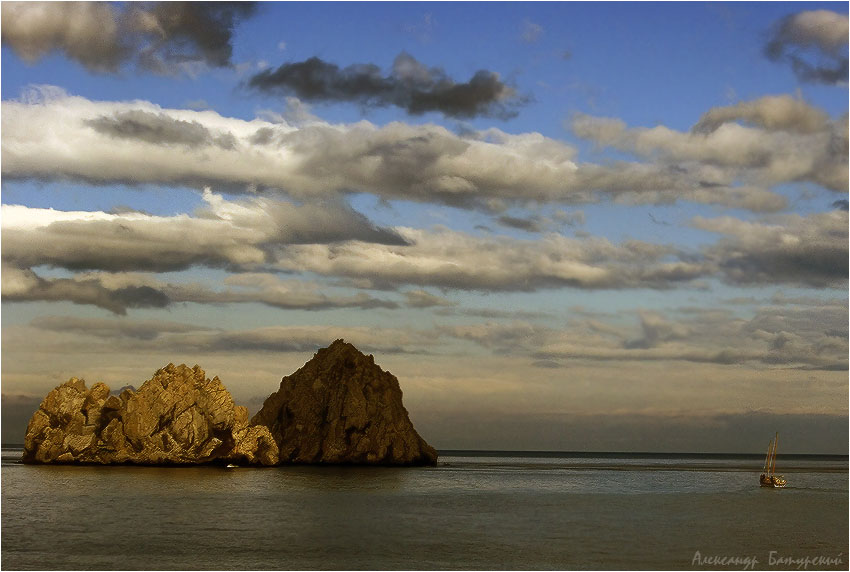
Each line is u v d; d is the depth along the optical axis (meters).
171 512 112.25
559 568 78.50
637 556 85.25
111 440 188.75
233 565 78.06
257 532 96.81
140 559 80.19
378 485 164.50
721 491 175.12
